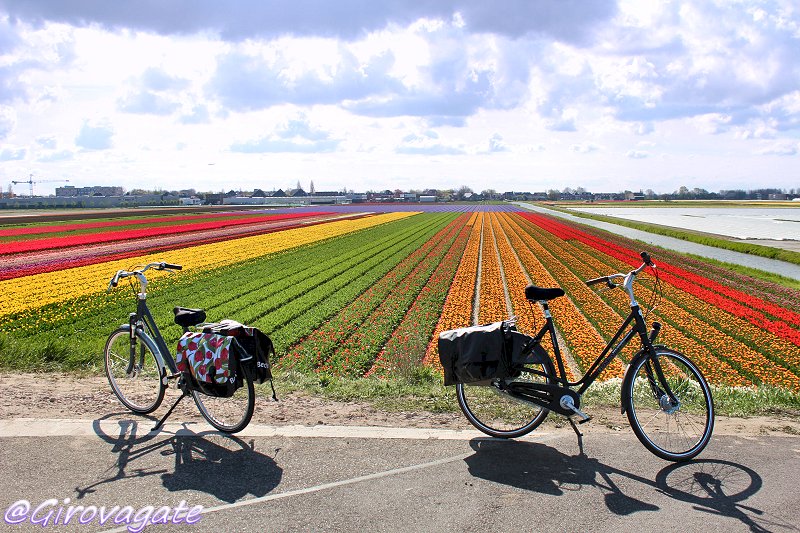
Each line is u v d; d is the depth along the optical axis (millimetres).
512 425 6477
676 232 60531
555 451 5965
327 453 5910
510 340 6176
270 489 5211
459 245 50219
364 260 38531
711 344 17359
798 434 6363
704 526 4637
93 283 27125
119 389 7531
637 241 54906
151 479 5402
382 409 7184
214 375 6305
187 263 35625
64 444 6137
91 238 49312
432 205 177750
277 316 20359
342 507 4914
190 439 6273
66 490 5207
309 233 61438
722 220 88750
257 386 8094
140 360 7348
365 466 5625
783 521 4703
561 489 5203
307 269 33594
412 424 6688
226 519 4750
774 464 5656
